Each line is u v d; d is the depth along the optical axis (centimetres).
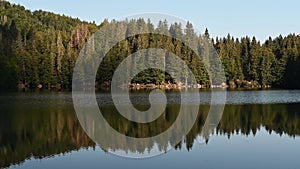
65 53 6341
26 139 1794
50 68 6253
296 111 2995
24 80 6175
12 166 1329
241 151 1519
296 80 6975
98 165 1322
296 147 1595
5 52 6047
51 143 1698
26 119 2466
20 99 4012
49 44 6781
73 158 1420
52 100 3853
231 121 2408
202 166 1307
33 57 6312
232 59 7112
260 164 1330
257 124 2280
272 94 5038
